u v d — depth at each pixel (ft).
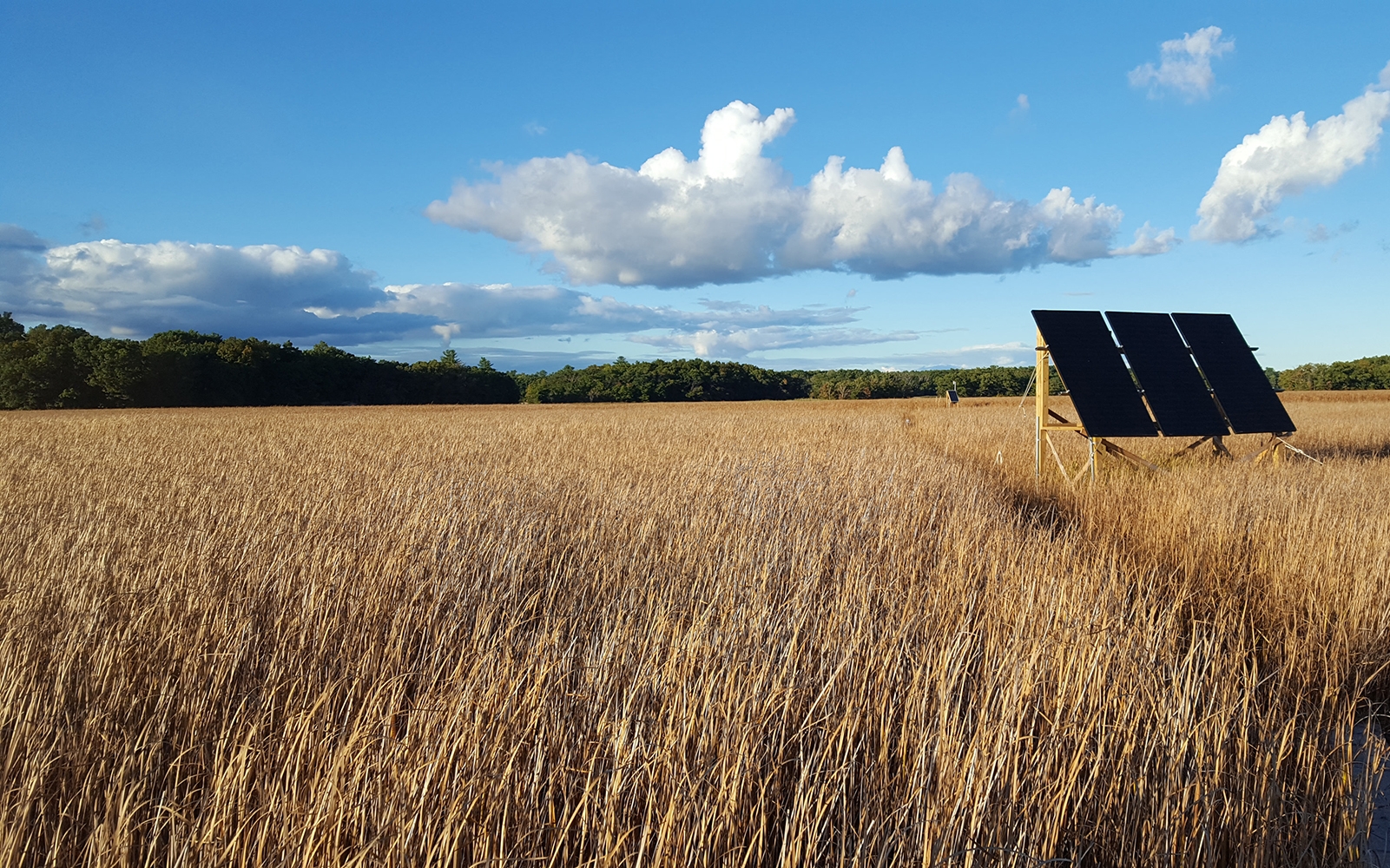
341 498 26.04
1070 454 47.24
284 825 7.34
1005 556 18.57
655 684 10.13
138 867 7.59
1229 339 43.19
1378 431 57.41
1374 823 9.76
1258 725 10.74
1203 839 8.21
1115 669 11.06
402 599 15.14
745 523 22.74
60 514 23.52
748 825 8.16
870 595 15.19
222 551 17.89
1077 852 8.25
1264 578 18.22
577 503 26.94
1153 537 22.65
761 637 12.34
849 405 167.94
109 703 10.24
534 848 7.70
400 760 8.29
